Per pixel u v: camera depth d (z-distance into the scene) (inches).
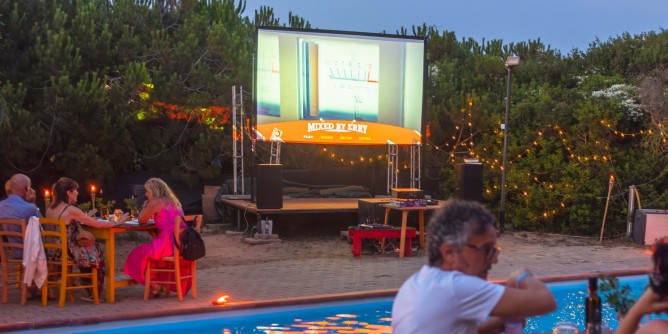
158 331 281.0
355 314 307.3
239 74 633.6
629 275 390.6
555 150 617.3
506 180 603.5
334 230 584.1
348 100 590.6
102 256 316.2
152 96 600.7
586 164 589.6
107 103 569.6
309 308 315.0
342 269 405.7
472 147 662.5
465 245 100.7
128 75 581.6
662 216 506.3
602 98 625.3
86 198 595.8
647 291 107.4
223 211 590.2
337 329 277.0
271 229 523.2
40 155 570.6
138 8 653.9
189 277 321.1
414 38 602.5
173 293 332.5
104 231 314.8
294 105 576.7
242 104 585.0
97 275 309.9
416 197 469.1
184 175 621.0
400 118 602.5
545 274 383.6
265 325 286.0
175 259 313.7
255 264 424.2
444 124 675.4
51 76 548.7
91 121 565.9
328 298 320.5
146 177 625.3
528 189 591.2
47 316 278.5
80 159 560.7
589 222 563.2
